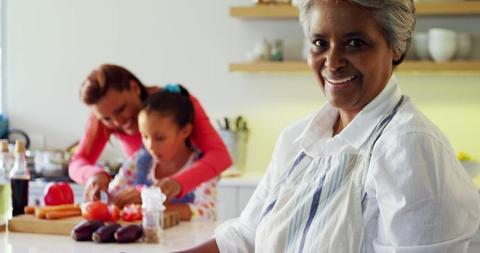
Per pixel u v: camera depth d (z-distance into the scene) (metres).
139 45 4.47
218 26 4.36
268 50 4.14
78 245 2.05
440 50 3.84
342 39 1.40
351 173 1.42
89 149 2.93
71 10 4.57
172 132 2.58
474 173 3.78
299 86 4.26
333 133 1.60
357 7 1.37
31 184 3.96
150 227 2.09
